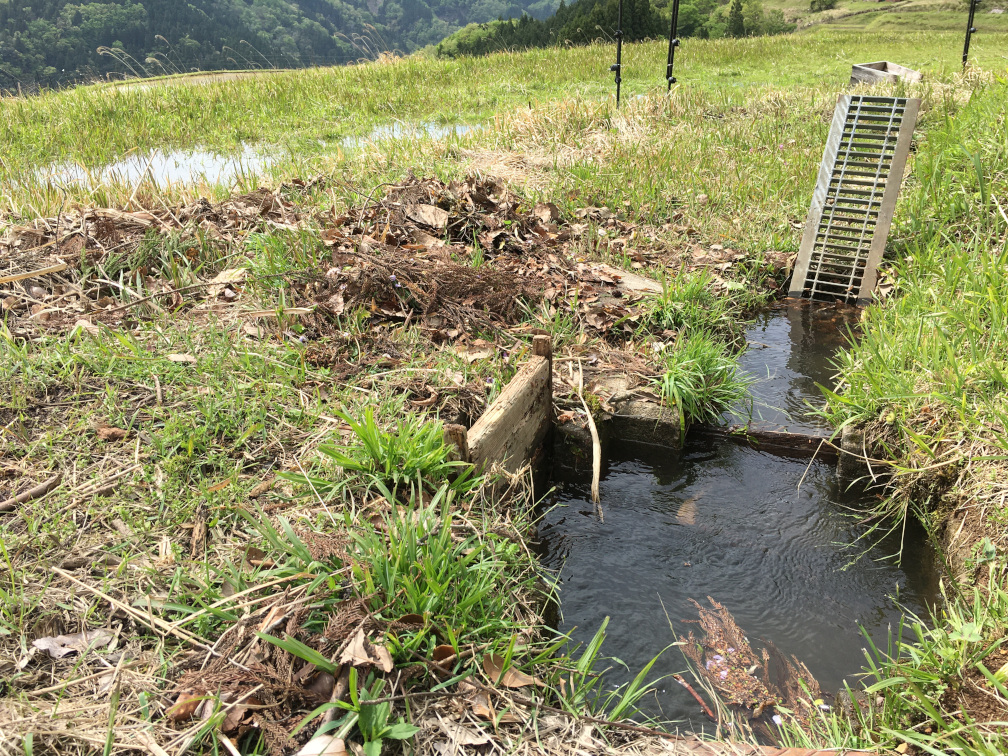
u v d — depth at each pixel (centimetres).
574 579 341
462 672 246
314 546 266
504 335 460
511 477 349
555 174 808
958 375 375
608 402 433
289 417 361
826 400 463
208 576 264
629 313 516
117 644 243
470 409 392
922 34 2406
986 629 274
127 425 342
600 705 271
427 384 398
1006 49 1812
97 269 488
